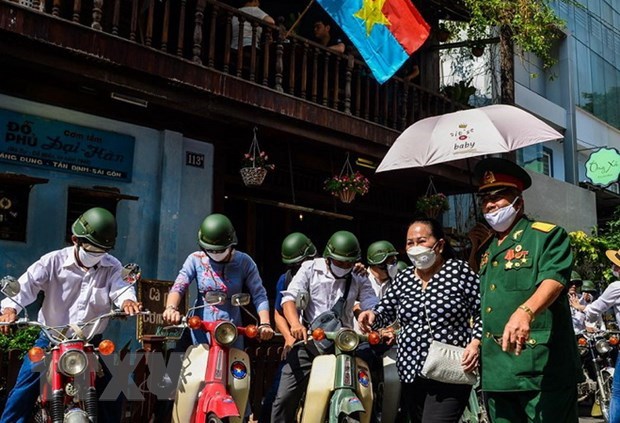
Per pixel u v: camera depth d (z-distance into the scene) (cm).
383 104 949
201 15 713
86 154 718
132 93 672
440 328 374
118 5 647
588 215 1605
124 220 746
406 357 383
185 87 693
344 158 959
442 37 1166
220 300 400
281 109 778
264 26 775
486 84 1340
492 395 349
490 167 360
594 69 1842
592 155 1628
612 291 612
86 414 352
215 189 841
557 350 332
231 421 395
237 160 898
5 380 485
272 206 967
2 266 645
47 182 662
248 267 466
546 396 325
